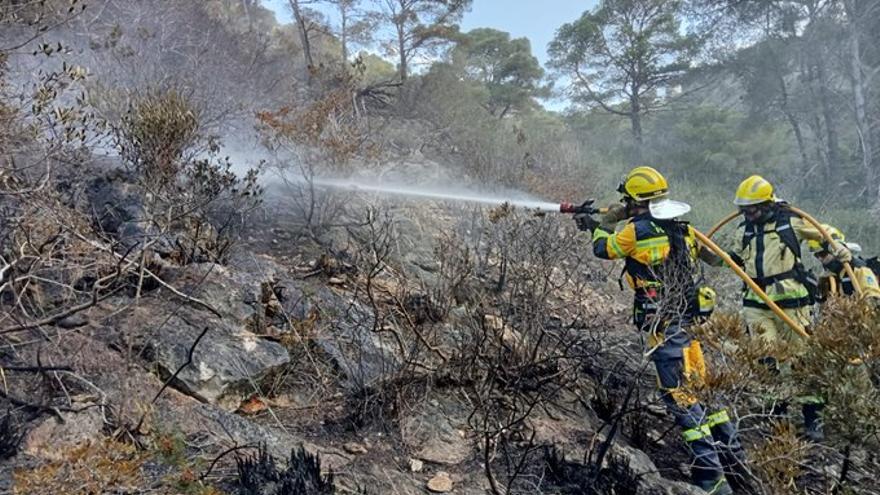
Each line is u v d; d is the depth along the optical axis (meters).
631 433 3.58
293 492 2.29
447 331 4.04
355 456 2.81
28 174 3.20
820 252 4.40
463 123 11.66
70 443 2.29
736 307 5.79
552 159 10.38
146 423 2.46
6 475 2.07
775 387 2.99
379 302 4.26
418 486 2.72
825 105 17.97
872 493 3.10
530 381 3.64
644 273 3.45
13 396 2.45
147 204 3.70
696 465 3.23
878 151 17.12
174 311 3.18
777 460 2.67
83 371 2.67
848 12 16.86
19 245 2.69
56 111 3.41
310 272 4.45
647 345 3.44
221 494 2.21
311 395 3.19
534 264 5.02
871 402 2.46
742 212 4.39
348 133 5.38
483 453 3.01
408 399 3.21
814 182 17.86
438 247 5.22
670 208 3.46
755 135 18.77
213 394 2.89
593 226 3.75
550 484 2.86
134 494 2.12
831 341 2.51
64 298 2.96
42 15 3.44
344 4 13.51
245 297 3.62
